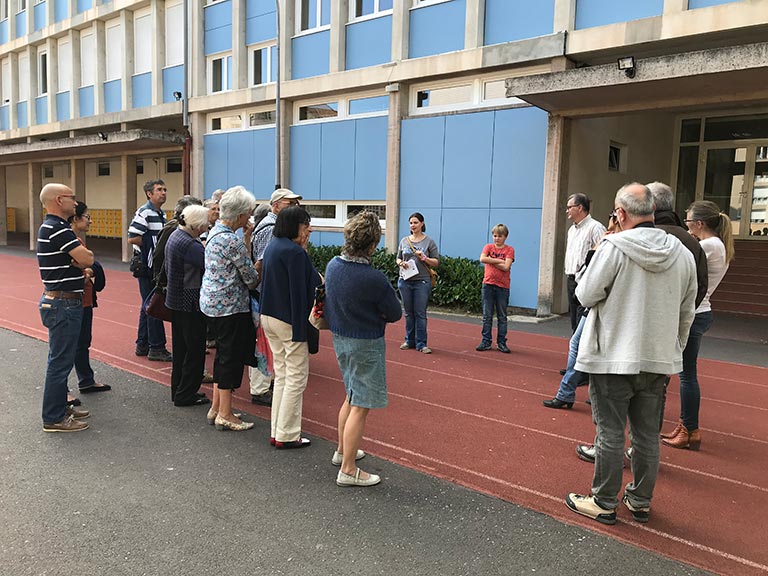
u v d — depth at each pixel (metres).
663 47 10.02
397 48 12.98
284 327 4.29
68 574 2.86
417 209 12.96
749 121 14.46
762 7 8.73
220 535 3.25
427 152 12.70
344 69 14.15
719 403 5.91
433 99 12.95
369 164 13.91
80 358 5.67
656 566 3.05
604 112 10.21
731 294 11.78
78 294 4.70
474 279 11.26
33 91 24.34
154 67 18.67
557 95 9.45
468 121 12.01
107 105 20.86
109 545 3.13
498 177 11.63
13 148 21.64
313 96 14.91
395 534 3.30
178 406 5.42
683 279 3.33
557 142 10.66
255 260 5.38
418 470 4.15
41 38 23.09
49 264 4.55
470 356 7.67
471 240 12.13
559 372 6.90
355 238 3.73
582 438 4.80
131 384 6.07
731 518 3.58
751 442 4.86
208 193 17.75
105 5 19.98
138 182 27.75
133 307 10.89
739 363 7.66
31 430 4.74
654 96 9.50
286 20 15.10
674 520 3.54
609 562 3.08
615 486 3.44
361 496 3.75
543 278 11.00
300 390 4.45
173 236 5.23
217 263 4.58
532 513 3.57
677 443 4.69
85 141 18.75
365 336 3.75
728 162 14.83
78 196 22.81
